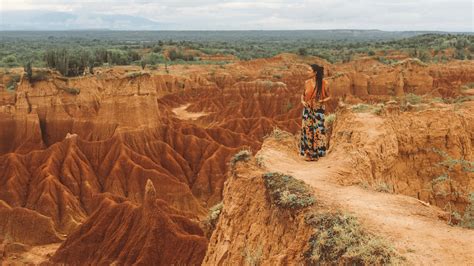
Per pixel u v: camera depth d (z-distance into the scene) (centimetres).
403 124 2042
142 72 6066
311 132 1633
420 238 1027
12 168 5091
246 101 8506
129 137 5769
